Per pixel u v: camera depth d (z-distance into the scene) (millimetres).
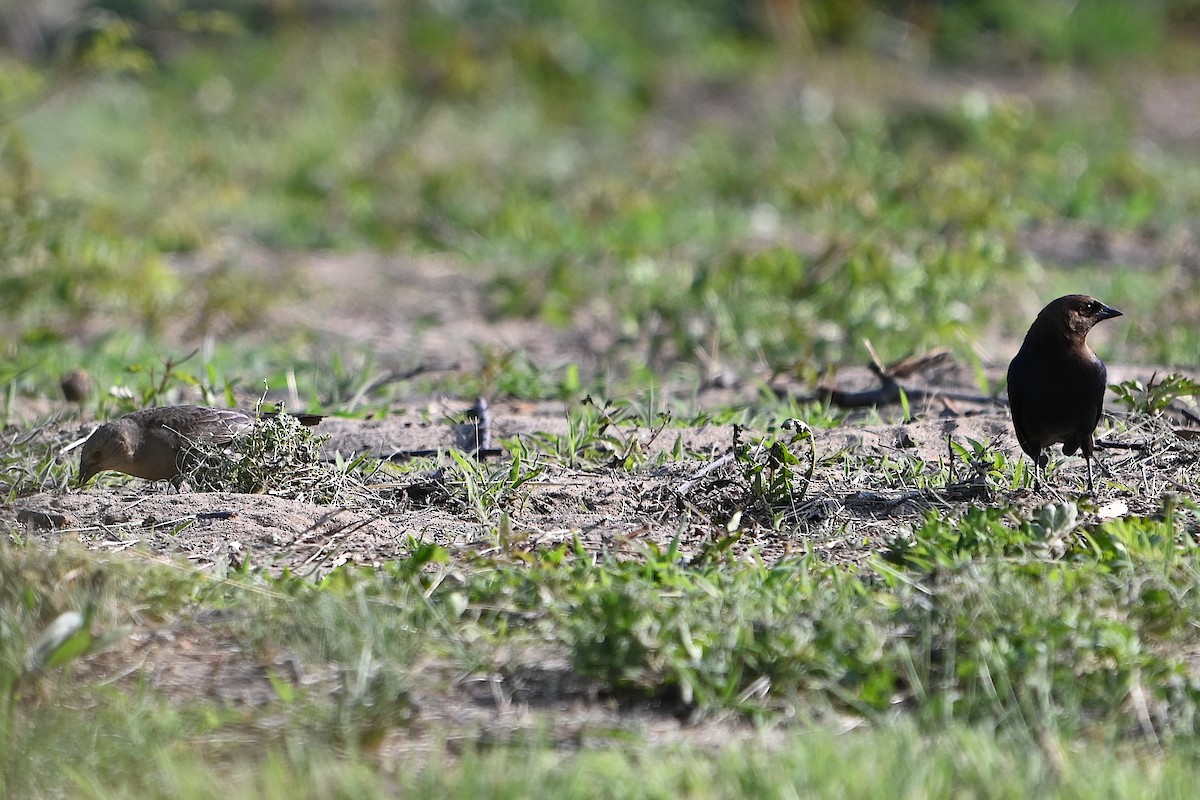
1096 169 36969
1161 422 15570
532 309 25875
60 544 11945
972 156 36344
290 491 14219
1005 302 25422
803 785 8508
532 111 45156
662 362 21922
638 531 12961
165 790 8758
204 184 37156
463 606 10883
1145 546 11617
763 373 20891
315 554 12602
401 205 34812
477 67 44500
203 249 31031
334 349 22969
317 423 15133
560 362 21672
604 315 25688
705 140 41312
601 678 10148
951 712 9492
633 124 44938
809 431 14141
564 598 11234
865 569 11930
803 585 11156
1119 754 9195
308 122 43500
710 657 10148
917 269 24406
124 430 14422
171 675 10391
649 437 15906
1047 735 8969
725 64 50406
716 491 13797
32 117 42312
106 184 36969
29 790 8945
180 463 14492
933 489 13586
